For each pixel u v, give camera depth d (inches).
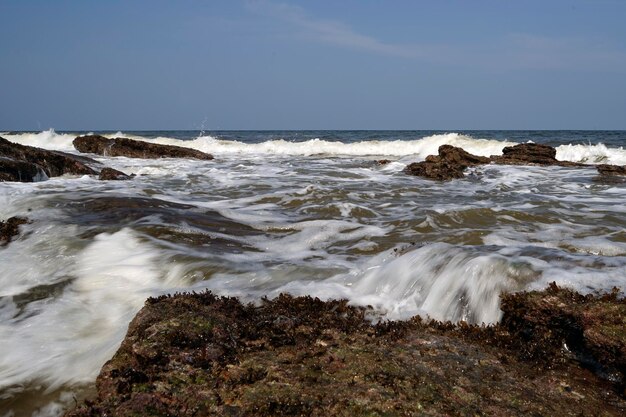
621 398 162.1
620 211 470.0
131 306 251.6
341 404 152.5
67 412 158.7
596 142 1750.7
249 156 1315.2
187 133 4352.9
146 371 171.5
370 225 406.0
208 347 185.3
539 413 151.3
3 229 375.6
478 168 868.0
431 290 235.8
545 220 425.7
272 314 219.8
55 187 577.6
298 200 533.0
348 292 250.1
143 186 629.9
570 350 191.0
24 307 259.3
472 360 181.5
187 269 290.0
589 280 211.9
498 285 221.8
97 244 336.8
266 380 165.6
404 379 165.9
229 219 422.3
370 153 1450.5
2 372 199.6
